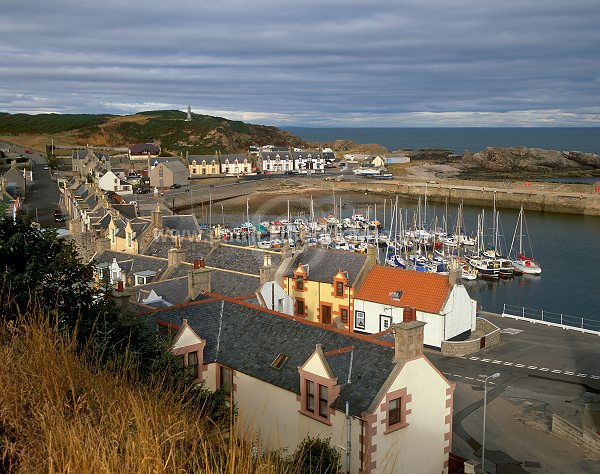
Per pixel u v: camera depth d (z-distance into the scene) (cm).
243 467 1349
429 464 3388
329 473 2620
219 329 3947
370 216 18550
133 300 4809
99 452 1274
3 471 1338
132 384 1908
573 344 6700
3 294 2533
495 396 5241
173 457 1279
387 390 3086
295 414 3344
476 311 7444
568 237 15338
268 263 5975
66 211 15362
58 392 1492
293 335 3709
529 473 3959
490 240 14950
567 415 4838
